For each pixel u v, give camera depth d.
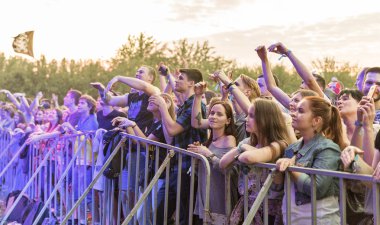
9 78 35.44
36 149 8.72
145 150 5.74
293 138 4.50
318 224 3.66
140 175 5.84
